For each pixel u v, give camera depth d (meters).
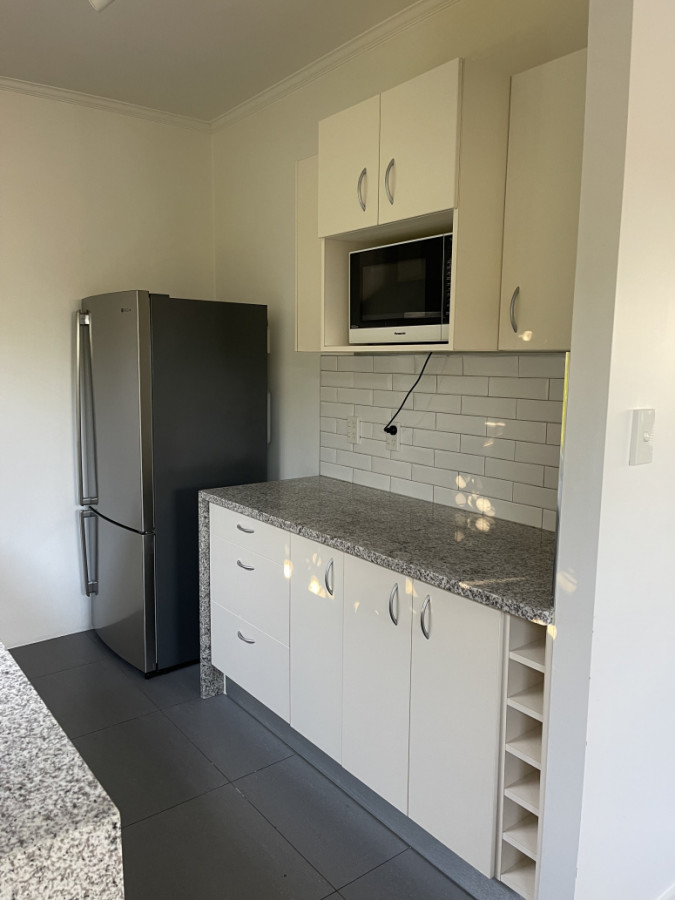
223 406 3.20
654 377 1.46
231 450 3.25
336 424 3.12
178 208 3.79
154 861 1.98
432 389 2.60
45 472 3.46
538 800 1.60
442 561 1.86
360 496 2.77
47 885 0.80
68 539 3.57
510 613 1.56
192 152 3.81
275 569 2.44
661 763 1.71
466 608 1.69
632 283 1.37
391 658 1.94
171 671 3.22
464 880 1.89
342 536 2.13
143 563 3.03
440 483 2.61
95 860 0.83
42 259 3.36
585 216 1.37
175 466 3.07
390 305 2.27
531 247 1.92
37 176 3.31
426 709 1.83
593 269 1.36
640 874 1.71
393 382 2.78
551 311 1.87
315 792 2.31
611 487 1.40
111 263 3.58
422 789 1.87
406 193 2.06
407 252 2.17
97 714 2.81
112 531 3.23
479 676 1.67
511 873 1.69
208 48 2.85
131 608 3.15
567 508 1.44
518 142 1.93
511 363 2.29
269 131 3.39
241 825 2.14
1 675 1.22
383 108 2.12
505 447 2.34
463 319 1.96
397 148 2.08
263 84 3.24
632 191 1.33
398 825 2.11
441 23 2.46
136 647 3.15
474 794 1.71
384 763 2.00
